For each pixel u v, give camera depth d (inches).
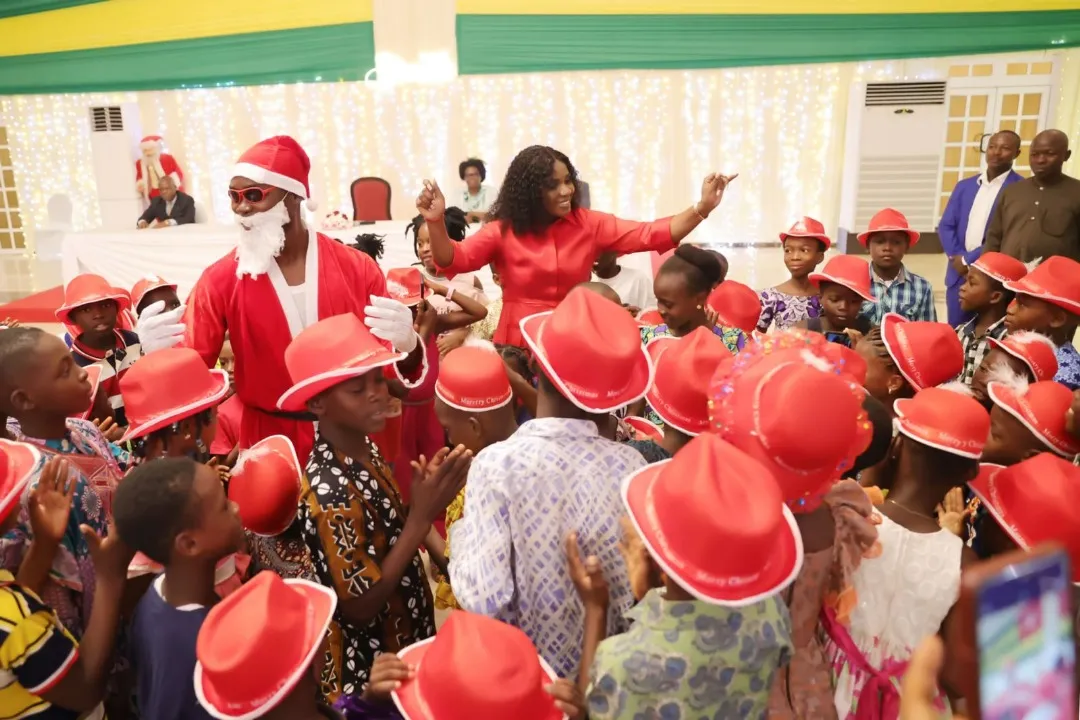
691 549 50.3
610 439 73.0
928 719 41.8
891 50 390.9
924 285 157.9
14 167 457.4
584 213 126.4
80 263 306.8
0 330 77.2
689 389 75.5
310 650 57.1
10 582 59.6
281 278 103.2
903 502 70.3
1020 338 104.3
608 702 53.3
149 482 60.0
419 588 80.5
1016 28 381.1
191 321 103.3
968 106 396.5
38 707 61.4
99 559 63.1
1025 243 200.2
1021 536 69.6
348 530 70.9
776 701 65.9
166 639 59.8
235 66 425.7
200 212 395.5
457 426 93.9
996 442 90.1
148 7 422.0
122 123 415.8
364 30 415.5
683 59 405.7
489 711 50.8
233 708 53.9
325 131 438.0
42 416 75.7
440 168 438.6
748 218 430.3
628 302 159.2
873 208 407.5
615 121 424.8
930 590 63.9
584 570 59.6
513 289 125.5
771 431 57.0
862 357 103.0
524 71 414.9
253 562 83.5
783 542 53.8
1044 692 29.4
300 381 74.3
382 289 112.3
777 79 412.2
